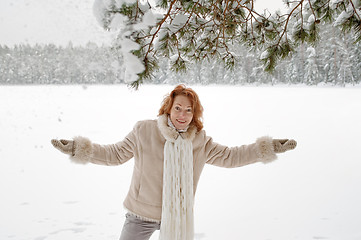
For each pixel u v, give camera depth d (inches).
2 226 105.9
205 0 65.4
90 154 56.7
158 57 59.3
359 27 62.6
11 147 248.1
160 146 60.4
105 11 42.8
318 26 70.2
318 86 1330.0
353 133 279.7
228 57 78.7
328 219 108.1
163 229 58.3
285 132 304.7
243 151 62.1
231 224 107.2
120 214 117.5
